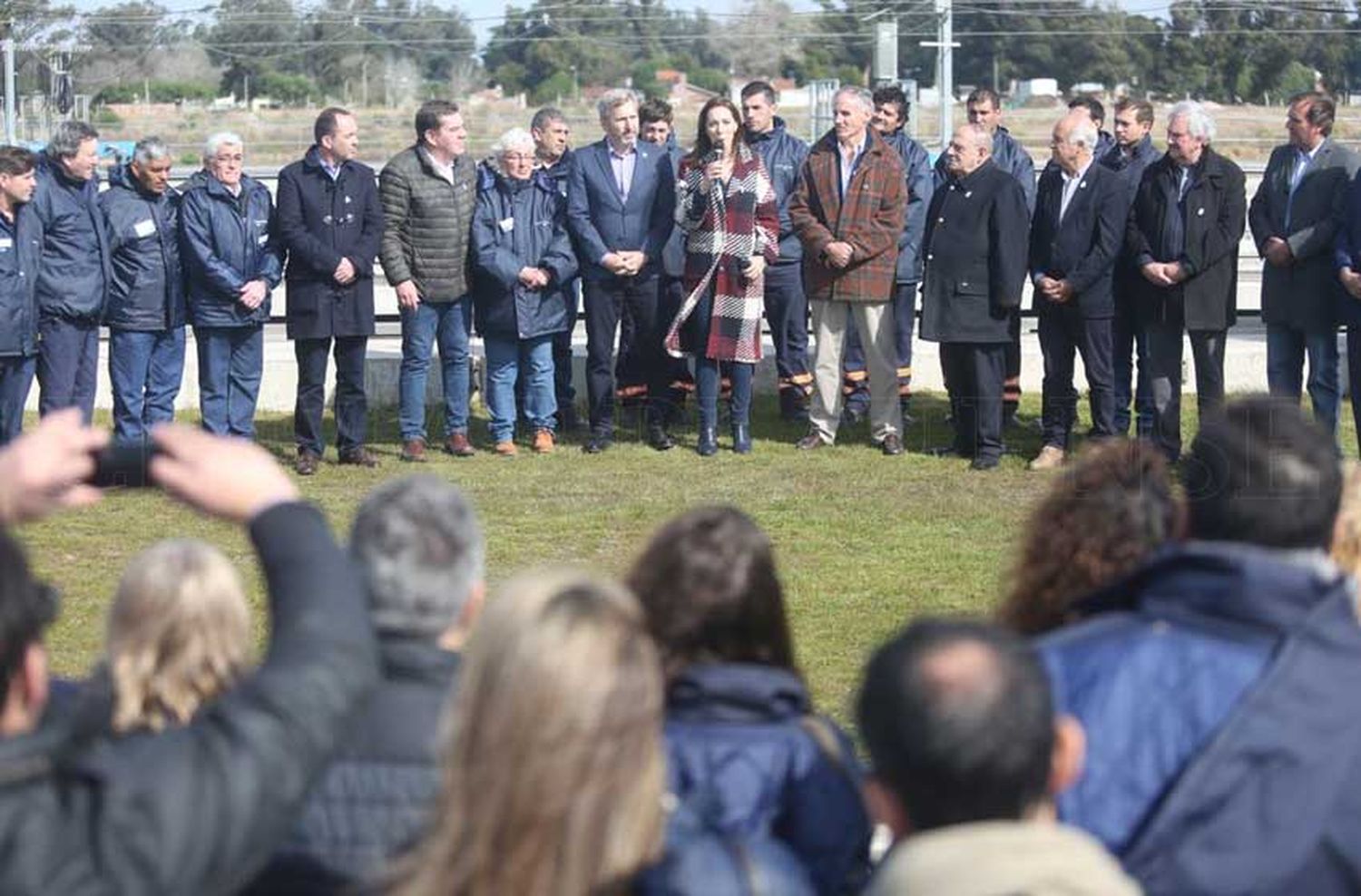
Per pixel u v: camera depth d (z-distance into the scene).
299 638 2.22
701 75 58.66
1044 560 3.51
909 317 11.97
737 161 10.88
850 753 3.23
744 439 11.22
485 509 9.80
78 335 10.52
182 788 2.10
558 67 56.06
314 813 2.77
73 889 2.04
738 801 3.05
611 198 11.13
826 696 6.73
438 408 12.57
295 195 10.57
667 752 3.09
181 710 3.17
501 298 10.97
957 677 2.44
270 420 12.28
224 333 10.77
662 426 11.39
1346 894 2.74
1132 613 3.00
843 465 10.88
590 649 2.18
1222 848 2.70
